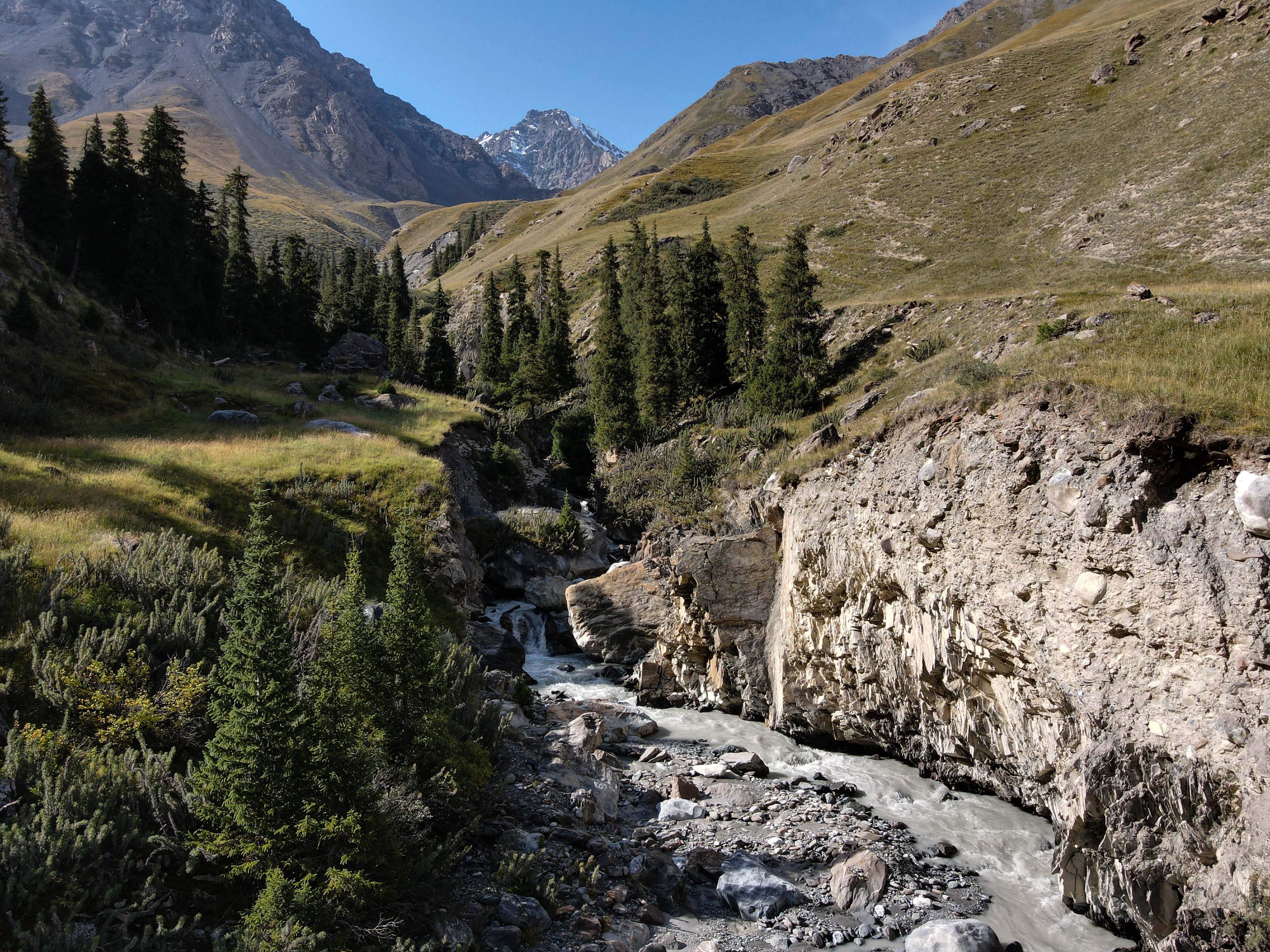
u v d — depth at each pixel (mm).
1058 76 98688
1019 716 15141
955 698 17203
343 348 74438
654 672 26844
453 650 20969
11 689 13312
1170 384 14031
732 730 23422
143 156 60219
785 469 25062
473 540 39500
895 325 51781
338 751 11031
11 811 10305
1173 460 12516
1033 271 57406
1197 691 11156
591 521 45219
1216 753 10688
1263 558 10797
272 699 10609
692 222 123812
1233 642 10836
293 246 77750
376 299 101125
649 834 15773
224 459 34031
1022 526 14461
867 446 20484
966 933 11531
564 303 97938
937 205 81000
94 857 10047
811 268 77000
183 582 18688
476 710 18797
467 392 77875
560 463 60625
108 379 43312
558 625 33594
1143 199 59562
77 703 13156
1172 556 11789
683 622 26359
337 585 24156
